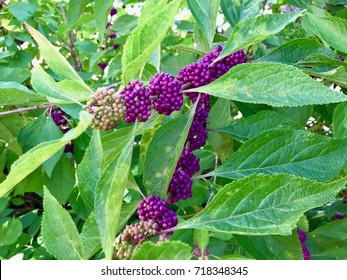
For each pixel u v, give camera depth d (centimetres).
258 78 35
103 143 40
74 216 83
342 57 52
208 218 32
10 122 61
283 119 44
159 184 38
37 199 94
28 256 77
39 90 34
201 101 43
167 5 30
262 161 39
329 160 38
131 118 34
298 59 47
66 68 36
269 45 56
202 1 44
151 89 36
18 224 62
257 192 31
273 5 78
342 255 59
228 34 58
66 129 64
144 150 43
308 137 38
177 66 62
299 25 58
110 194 28
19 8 84
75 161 66
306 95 34
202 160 66
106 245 28
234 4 49
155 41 31
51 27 97
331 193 31
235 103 52
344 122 44
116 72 73
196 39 65
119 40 96
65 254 30
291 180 31
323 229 63
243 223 31
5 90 46
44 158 29
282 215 31
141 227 33
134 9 105
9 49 84
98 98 33
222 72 41
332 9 62
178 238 47
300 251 41
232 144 52
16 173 29
